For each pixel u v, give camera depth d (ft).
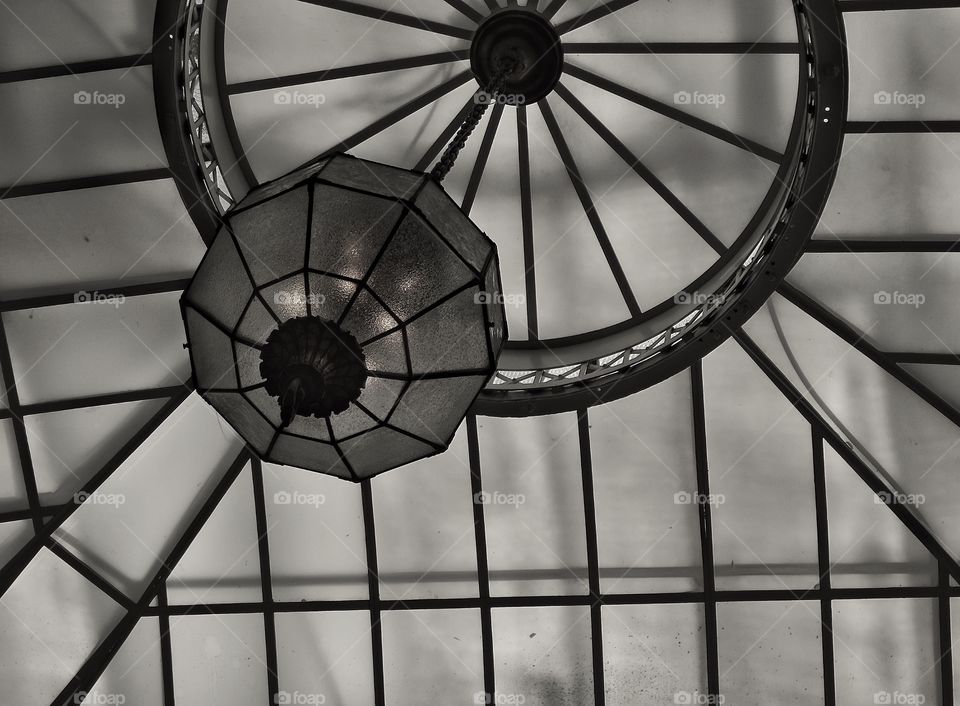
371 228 19.69
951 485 39.75
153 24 34.09
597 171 41.29
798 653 41.52
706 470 41.04
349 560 42.50
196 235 37.76
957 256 36.73
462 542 42.24
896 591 40.27
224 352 20.43
